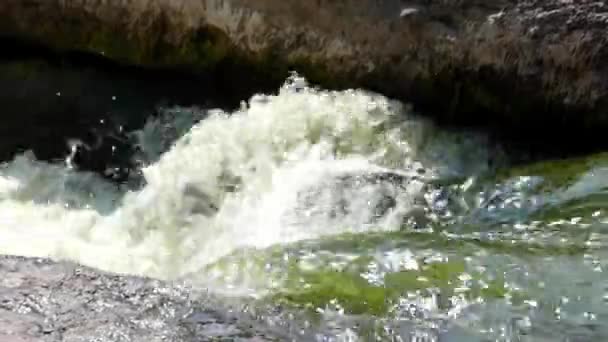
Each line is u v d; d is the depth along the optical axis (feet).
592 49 29.25
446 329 17.39
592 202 25.08
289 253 20.90
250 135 29.58
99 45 31.76
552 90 29.66
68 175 30.71
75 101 31.81
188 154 29.50
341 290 18.67
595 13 29.55
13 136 31.35
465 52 29.73
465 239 22.74
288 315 17.15
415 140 29.86
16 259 18.15
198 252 25.34
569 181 26.71
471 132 30.42
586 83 29.50
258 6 30.60
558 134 30.25
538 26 29.35
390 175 27.84
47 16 31.45
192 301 17.16
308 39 30.63
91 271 17.94
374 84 30.60
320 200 26.43
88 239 26.00
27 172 30.53
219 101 31.73
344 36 30.35
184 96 31.89
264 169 28.68
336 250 21.17
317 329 16.75
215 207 28.25
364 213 26.00
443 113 30.50
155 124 31.55
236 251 22.02
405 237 22.49
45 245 24.79
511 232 23.93
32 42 31.99
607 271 20.25
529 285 19.42
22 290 16.80
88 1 31.09
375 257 20.71
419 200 26.61
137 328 15.85
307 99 30.30
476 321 17.80
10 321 15.66
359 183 27.14
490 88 29.99
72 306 16.39
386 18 29.96
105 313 16.28
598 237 22.67
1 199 28.63
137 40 31.50
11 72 31.96
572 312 18.37
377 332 16.99
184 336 15.72
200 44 31.42
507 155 30.32
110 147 31.42
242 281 19.12
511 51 29.48
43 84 31.86
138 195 28.86
